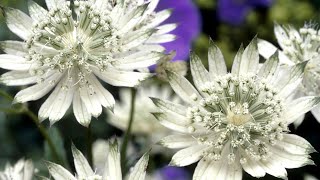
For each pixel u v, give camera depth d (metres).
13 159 0.27
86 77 0.19
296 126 0.20
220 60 0.18
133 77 0.19
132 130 0.24
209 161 0.18
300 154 0.18
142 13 0.19
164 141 0.18
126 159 0.21
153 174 0.22
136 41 0.19
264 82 0.18
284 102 0.18
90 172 0.18
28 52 0.19
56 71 0.19
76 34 0.19
